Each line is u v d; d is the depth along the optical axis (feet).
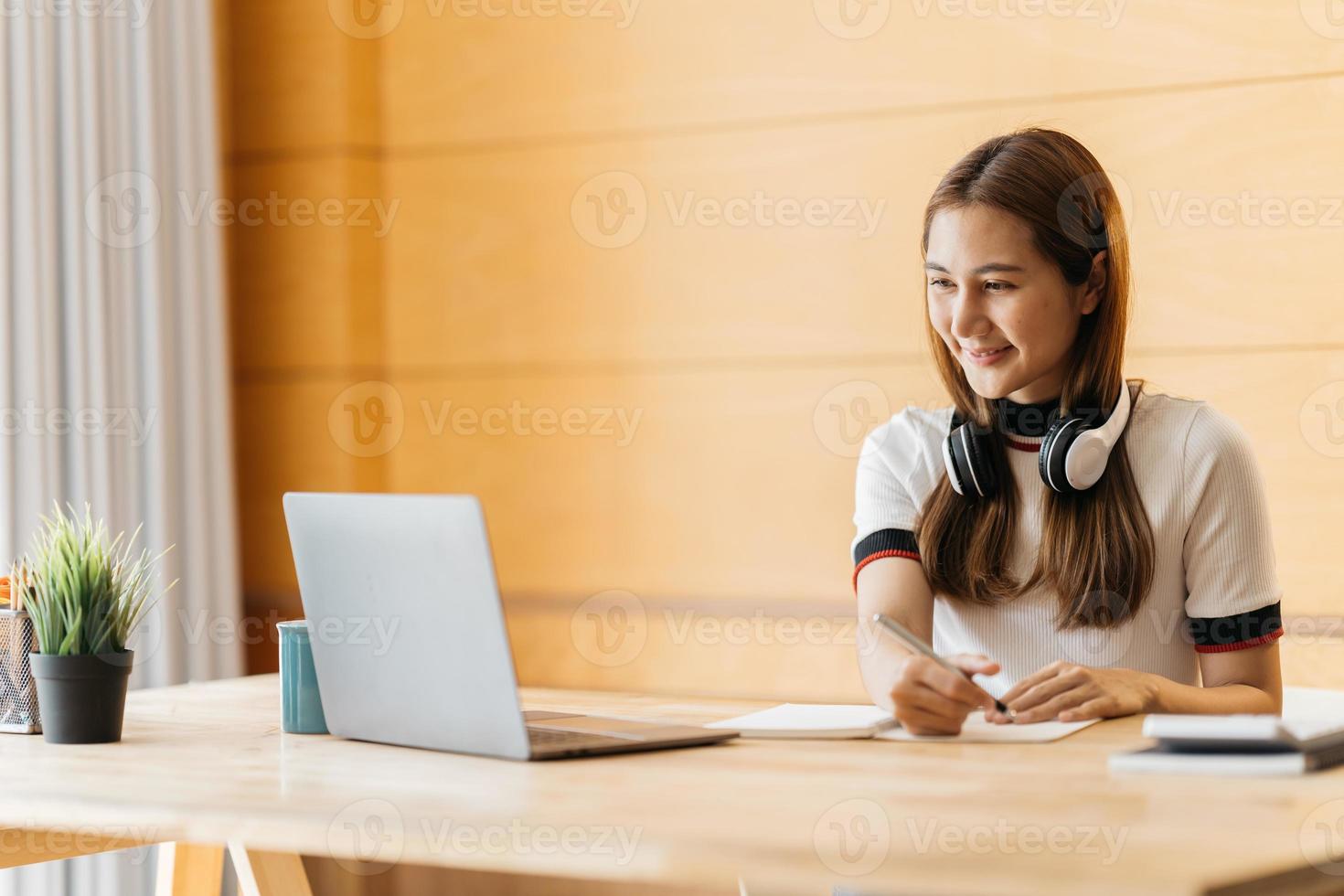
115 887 9.34
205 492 10.44
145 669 9.95
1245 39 8.57
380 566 4.24
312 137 10.76
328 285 10.73
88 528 4.95
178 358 10.34
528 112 10.44
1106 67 8.91
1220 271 8.68
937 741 4.21
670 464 10.07
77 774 3.95
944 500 5.66
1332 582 8.45
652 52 10.10
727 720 4.81
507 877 10.11
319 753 4.26
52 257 9.34
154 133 10.07
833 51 9.61
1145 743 4.05
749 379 9.86
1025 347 5.24
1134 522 5.39
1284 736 3.53
